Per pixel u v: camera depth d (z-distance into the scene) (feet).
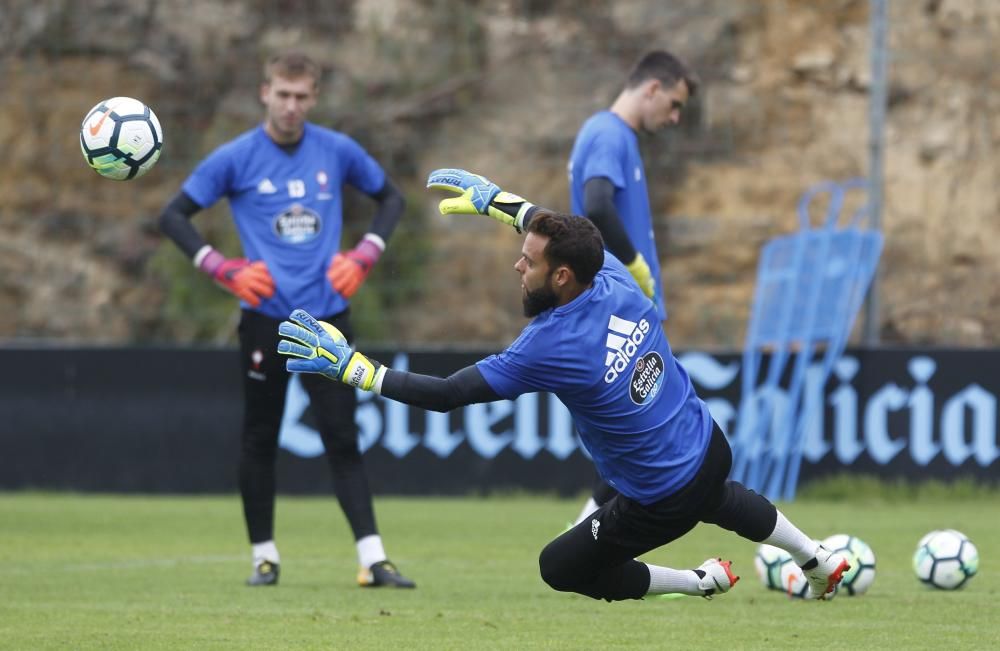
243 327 81.87
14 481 137.18
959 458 132.67
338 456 80.84
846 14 190.39
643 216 81.35
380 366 54.34
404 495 133.90
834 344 134.21
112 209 191.01
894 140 184.85
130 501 130.93
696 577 59.98
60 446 136.56
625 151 80.02
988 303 175.63
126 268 187.62
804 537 58.75
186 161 182.80
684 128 180.14
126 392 136.36
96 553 96.32
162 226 82.17
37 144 191.11
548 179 183.73
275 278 81.25
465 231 177.47
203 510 123.34
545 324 53.57
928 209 182.19
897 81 188.14
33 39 191.21
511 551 98.22
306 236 82.23
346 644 58.49
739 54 186.80
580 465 133.59
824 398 134.51
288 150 82.74
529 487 133.80
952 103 186.60
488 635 61.21
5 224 190.29
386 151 183.01
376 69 188.24
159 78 188.75
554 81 187.73
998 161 184.03
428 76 188.03
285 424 134.41
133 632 61.67
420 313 173.27
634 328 54.49
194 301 176.04
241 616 67.00
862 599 73.20
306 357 53.98
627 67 186.91
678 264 180.45
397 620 65.77
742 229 179.93
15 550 97.86
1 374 137.18
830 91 186.09
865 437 134.00
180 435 135.95
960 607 70.03
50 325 185.98
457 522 115.34
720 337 176.14
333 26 191.52
